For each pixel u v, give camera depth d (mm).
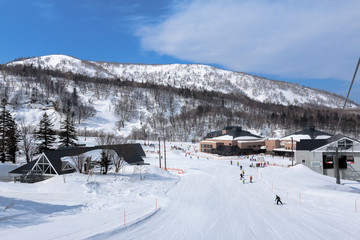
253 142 101000
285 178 44250
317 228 18922
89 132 139000
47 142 60875
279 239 16906
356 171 52875
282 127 183250
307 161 58438
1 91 185500
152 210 23156
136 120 193000
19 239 15070
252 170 55844
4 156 53688
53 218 20062
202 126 179750
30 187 30625
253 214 22953
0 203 22297
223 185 38281
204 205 25953
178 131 169750
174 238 16891
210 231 18391
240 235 17656
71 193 28250
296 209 24672
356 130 159875
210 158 86938
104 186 31859
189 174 50344
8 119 58500
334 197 28734
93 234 16359
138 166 45969
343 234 17625
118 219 20094
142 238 16734
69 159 39812
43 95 199250
